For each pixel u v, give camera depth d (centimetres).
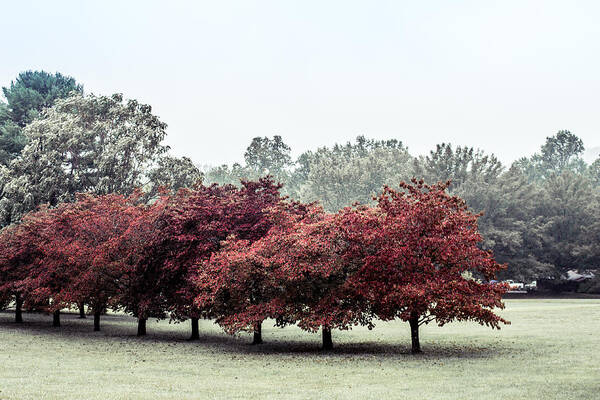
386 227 1856
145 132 4672
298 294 2039
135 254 2531
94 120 4931
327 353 1970
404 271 1827
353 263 1967
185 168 4750
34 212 4097
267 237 2095
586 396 1120
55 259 2753
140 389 1217
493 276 1914
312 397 1128
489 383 1282
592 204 6412
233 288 2083
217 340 2531
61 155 4688
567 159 12825
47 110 5338
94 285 2627
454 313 1833
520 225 6347
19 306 3478
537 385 1245
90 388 1225
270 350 2102
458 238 1838
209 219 2392
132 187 4475
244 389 1227
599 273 6344
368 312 2075
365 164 8719
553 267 6344
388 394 1161
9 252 3103
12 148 6041
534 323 2911
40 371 1486
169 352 2019
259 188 2622
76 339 2494
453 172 7138
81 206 3197
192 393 1173
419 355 1847
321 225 1978
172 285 2456
